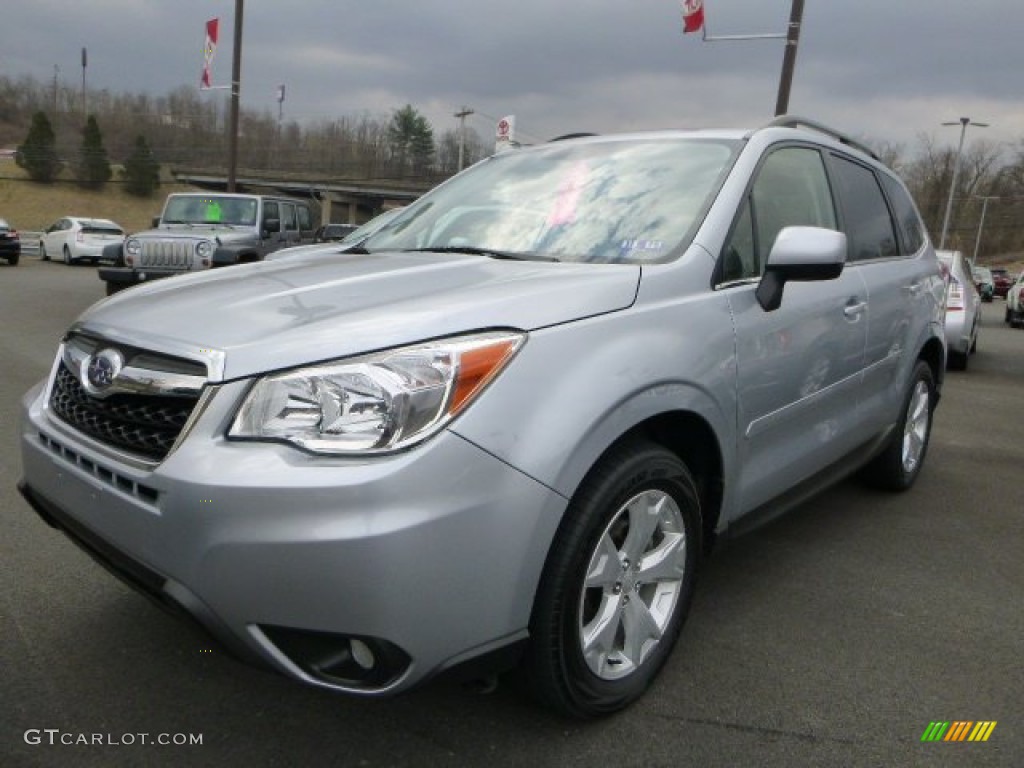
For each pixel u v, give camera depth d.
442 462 1.91
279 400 1.95
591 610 2.38
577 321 2.26
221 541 1.89
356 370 1.95
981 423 6.93
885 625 3.12
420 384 1.94
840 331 3.42
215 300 2.39
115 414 2.18
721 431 2.67
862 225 3.97
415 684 1.96
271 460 1.90
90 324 2.46
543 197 3.30
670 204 2.97
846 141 4.19
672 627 2.61
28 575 3.24
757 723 2.47
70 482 2.27
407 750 2.29
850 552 3.85
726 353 2.67
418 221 3.59
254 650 1.95
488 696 2.55
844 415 3.65
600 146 3.54
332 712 2.45
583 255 2.86
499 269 2.63
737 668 2.78
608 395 2.19
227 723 2.39
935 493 4.82
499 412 2.00
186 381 2.03
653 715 2.49
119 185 77.19
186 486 1.92
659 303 2.52
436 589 1.91
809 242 2.74
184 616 2.01
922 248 4.72
